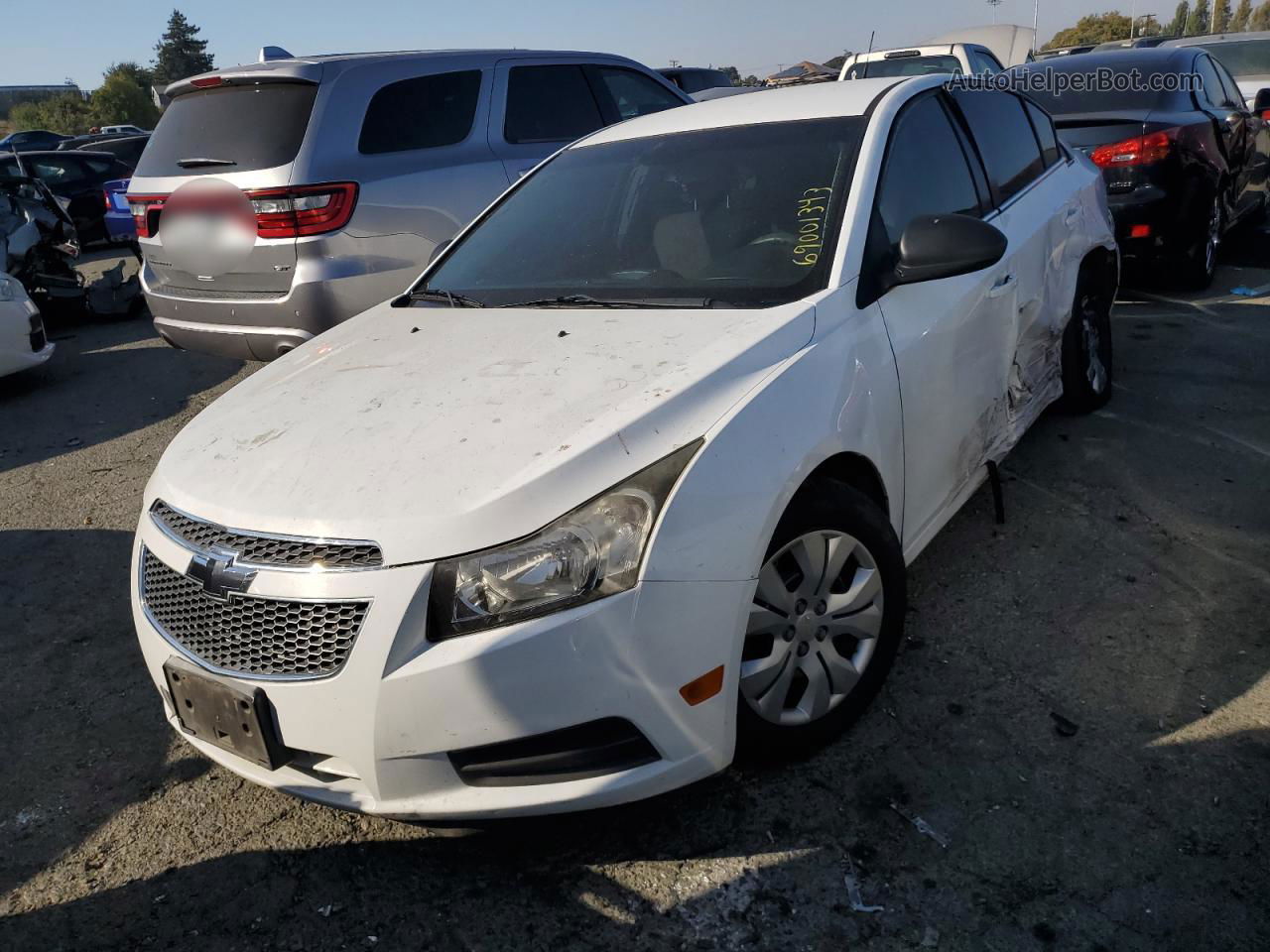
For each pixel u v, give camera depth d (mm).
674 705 2148
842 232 2789
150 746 2980
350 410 2498
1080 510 3820
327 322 4992
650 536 2088
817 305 2600
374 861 2420
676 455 2166
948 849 2258
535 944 2131
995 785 2434
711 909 2166
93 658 3506
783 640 2412
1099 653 2934
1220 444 4309
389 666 2029
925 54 11047
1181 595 3195
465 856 2398
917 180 3199
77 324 9805
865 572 2572
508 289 3184
